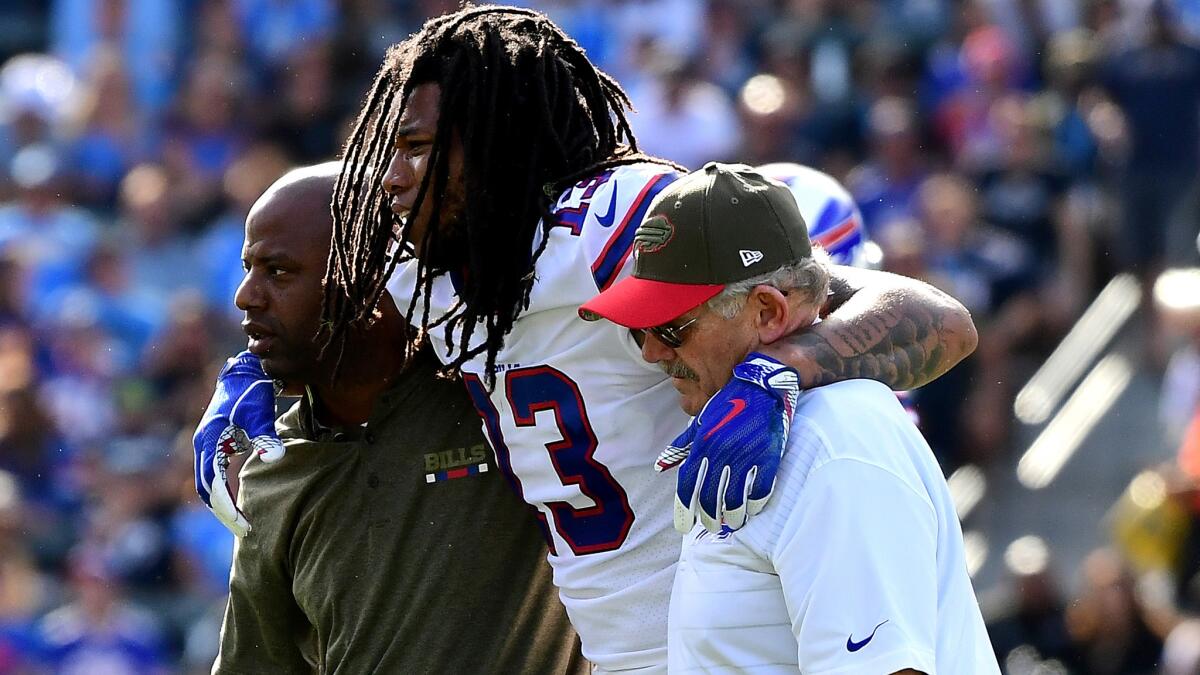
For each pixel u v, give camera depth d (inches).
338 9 1551.4
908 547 347.6
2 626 1111.6
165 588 1133.7
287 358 448.5
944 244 1348.4
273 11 1565.0
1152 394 1336.1
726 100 1497.3
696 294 360.2
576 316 403.5
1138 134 1411.2
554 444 415.8
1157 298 1355.8
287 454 459.8
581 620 426.3
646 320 359.9
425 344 445.7
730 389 358.3
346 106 1514.5
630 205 395.9
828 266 392.2
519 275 406.0
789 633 358.0
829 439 352.8
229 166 1481.3
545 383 413.1
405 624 450.3
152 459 1227.2
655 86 1386.6
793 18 1540.4
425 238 410.3
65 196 1487.5
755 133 1414.9
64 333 1314.0
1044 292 1379.2
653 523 414.3
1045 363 1371.8
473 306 406.0
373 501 451.5
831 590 343.9
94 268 1349.7
